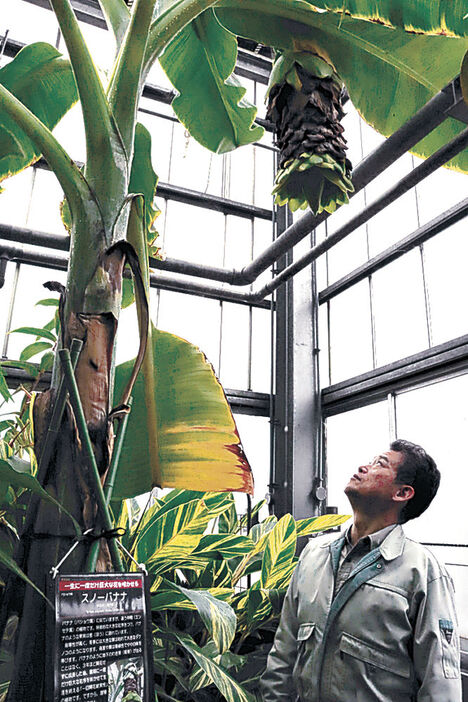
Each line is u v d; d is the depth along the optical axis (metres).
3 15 3.40
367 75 1.04
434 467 1.17
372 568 1.05
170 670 1.06
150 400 0.78
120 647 0.52
